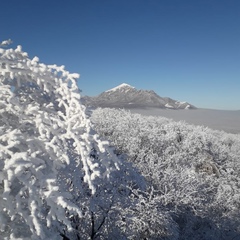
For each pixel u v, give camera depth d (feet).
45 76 11.65
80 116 11.44
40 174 9.67
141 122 79.56
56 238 12.09
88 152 10.57
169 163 50.37
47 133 10.77
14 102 10.69
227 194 55.26
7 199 9.50
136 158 47.50
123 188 30.68
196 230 49.49
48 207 14.69
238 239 52.60
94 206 25.52
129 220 30.81
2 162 9.91
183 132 85.92
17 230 11.50
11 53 11.80
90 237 27.35
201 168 66.69
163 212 34.47
